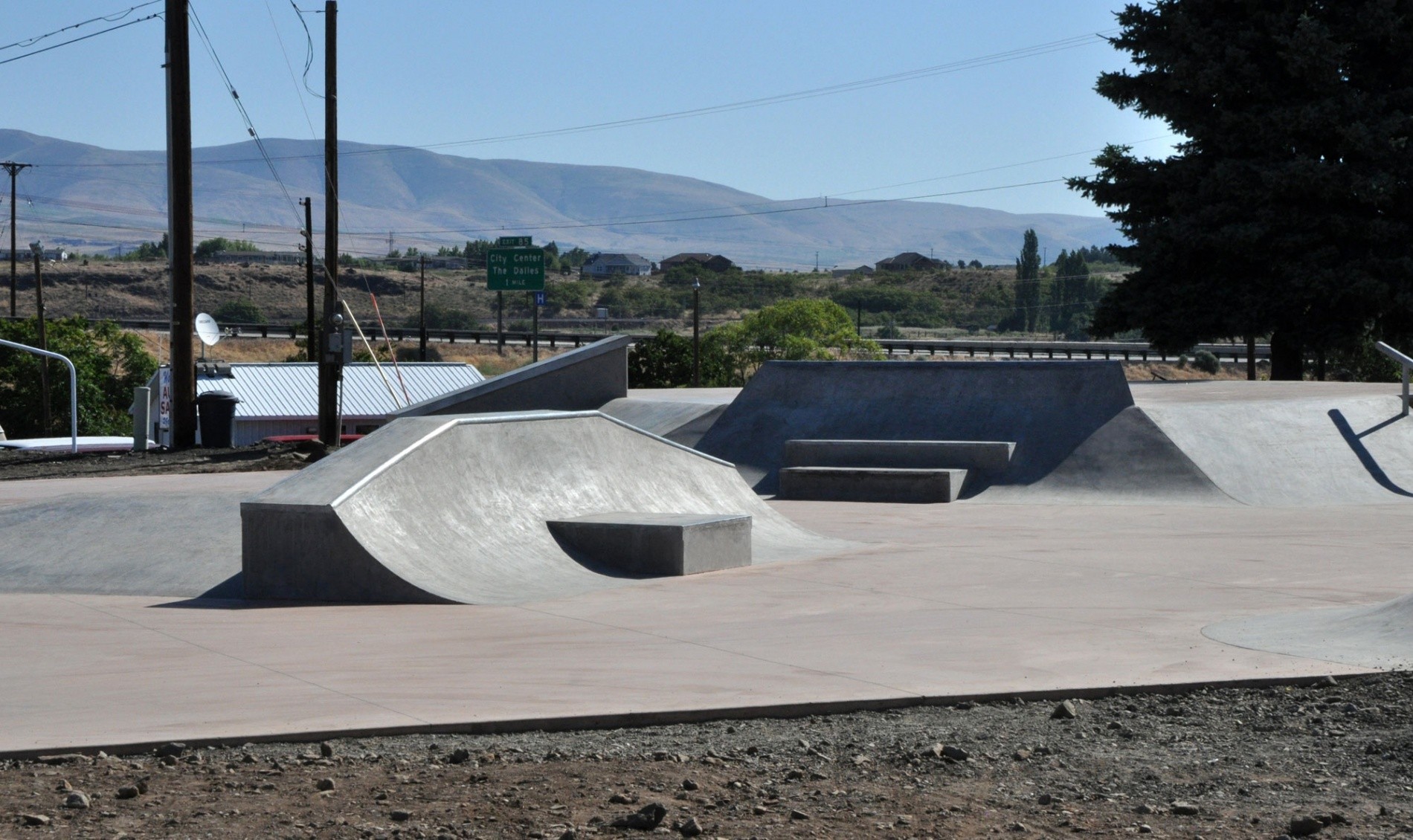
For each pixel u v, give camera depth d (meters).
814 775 5.75
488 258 61.16
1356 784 5.57
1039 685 7.38
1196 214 35.25
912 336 129.50
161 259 166.88
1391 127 33.38
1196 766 5.89
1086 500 18.45
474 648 8.57
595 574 11.88
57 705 6.93
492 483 12.70
